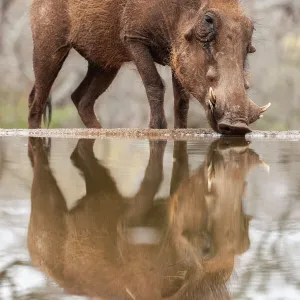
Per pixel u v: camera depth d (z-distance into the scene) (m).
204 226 6.20
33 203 7.11
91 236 5.80
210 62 15.68
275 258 5.11
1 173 9.30
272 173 9.36
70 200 7.30
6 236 5.75
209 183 8.48
